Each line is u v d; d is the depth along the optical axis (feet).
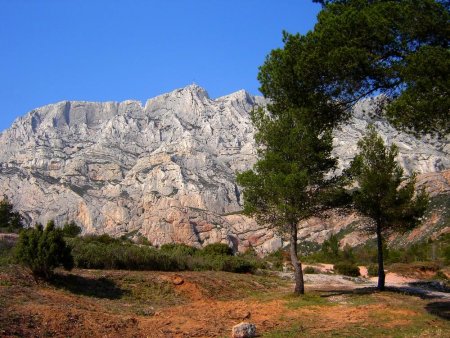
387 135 512.22
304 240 403.13
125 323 47.73
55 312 46.01
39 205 555.28
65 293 60.23
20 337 38.04
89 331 43.06
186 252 132.26
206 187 535.60
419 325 49.42
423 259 199.93
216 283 80.84
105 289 67.21
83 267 80.02
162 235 448.24
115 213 524.11
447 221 303.68
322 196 75.05
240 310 59.67
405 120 40.45
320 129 51.80
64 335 40.93
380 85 45.21
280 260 179.73
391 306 61.57
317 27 46.50
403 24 40.73
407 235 321.52
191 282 75.66
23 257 61.62
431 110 38.06
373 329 47.65
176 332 46.16
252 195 74.74
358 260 226.99
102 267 82.33
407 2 40.91
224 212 520.01
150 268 87.81
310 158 74.43
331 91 46.78
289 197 71.82
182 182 542.98
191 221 461.78
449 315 55.98
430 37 41.39
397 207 82.84
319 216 78.69
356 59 42.29
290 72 47.78
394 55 43.42
